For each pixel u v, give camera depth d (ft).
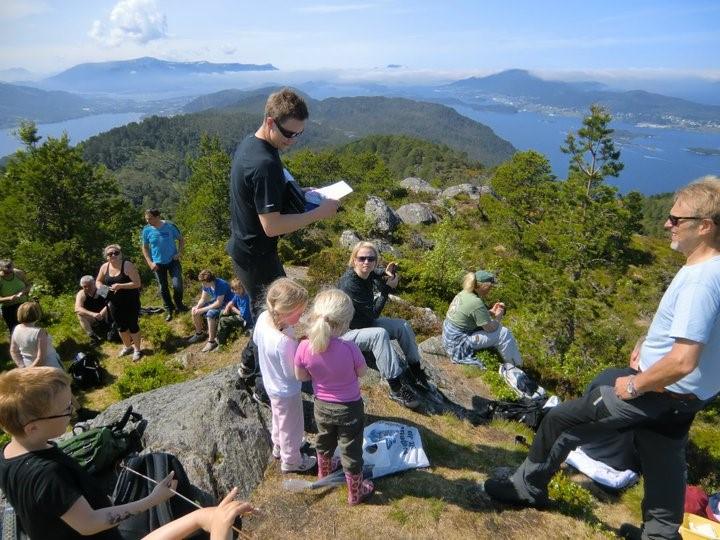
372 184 163.73
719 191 8.29
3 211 55.06
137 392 24.82
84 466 12.32
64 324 32.83
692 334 8.21
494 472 14.65
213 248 56.03
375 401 17.34
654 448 10.24
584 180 106.83
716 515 15.05
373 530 11.92
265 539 11.66
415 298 45.19
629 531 12.99
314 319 10.93
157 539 6.52
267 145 10.61
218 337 29.53
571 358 31.24
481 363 23.03
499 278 65.62
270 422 15.07
